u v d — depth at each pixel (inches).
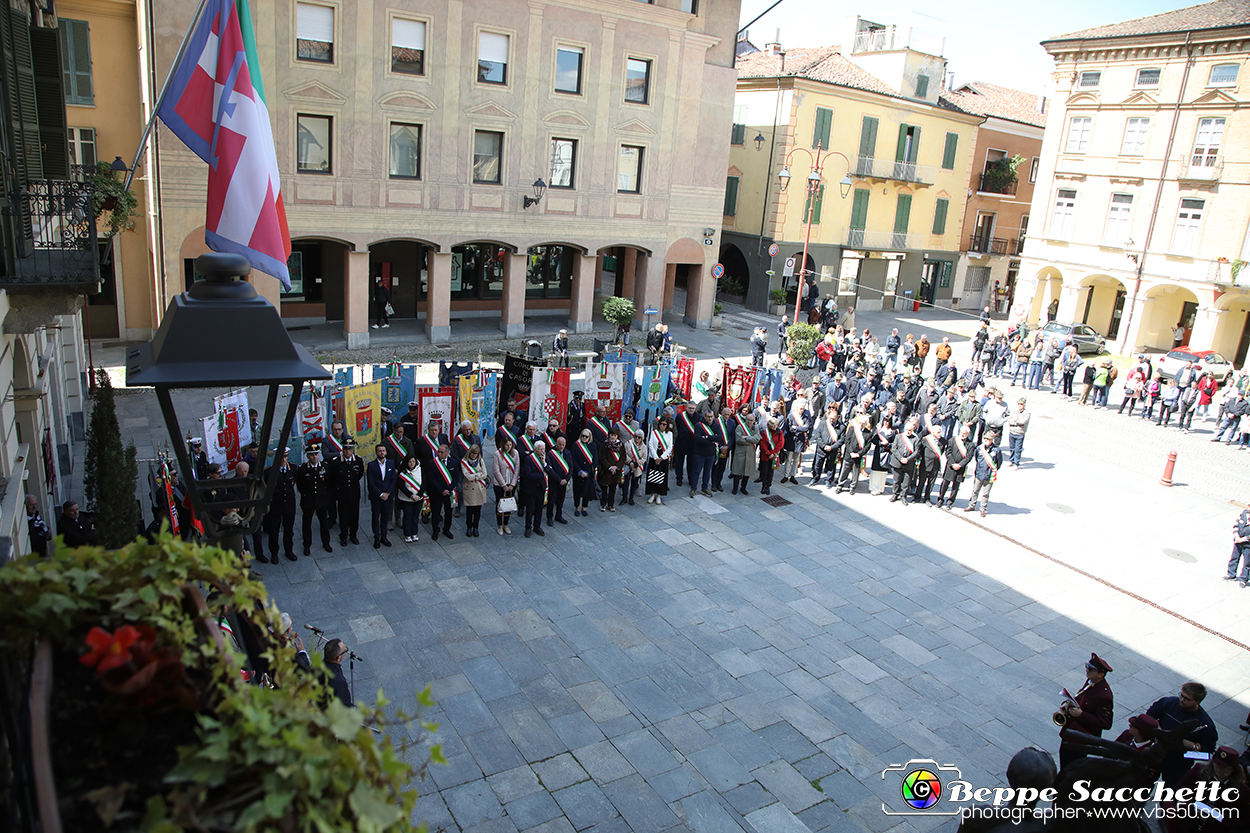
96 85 894.4
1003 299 1958.7
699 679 435.2
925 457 708.7
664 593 522.6
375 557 534.6
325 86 959.0
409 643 442.9
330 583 497.4
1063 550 647.8
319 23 943.7
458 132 1058.1
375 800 89.1
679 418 692.7
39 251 369.1
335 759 89.3
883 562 598.5
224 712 92.9
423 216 1061.8
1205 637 529.3
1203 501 785.6
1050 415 1055.6
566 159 1160.2
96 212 387.2
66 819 82.0
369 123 995.3
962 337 1574.8
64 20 864.9
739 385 837.8
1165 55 1407.5
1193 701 335.3
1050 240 1599.4
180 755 85.1
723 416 690.2
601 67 1139.3
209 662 101.3
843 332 1196.5
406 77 1005.2
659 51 1179.3
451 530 583.5
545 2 1068.5
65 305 346.0
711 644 469.4
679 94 1222.3
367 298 1053.8
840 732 402.6
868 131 1614.2
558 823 328.5
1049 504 746.2
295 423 593.9
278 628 133.4
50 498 492.4
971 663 474.9
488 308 1328.7
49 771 78.0
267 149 415.8
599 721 393.7
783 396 834.8
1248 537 601.0
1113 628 531.2
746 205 1608.0
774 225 1552.7
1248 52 1314.0
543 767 359.6
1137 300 1481.3
